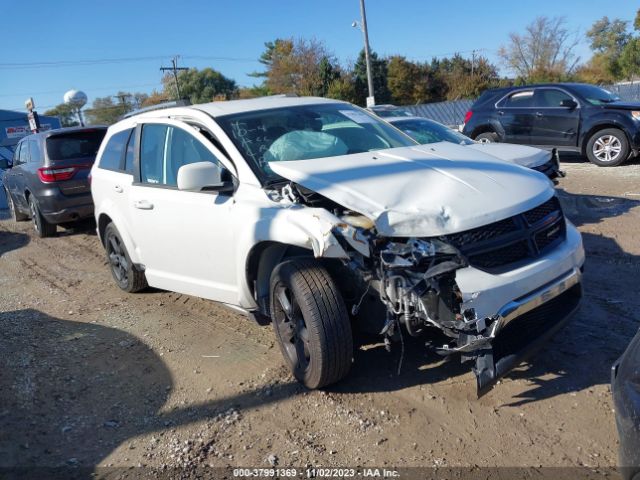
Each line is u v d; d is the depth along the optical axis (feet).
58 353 15.35
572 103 38.86
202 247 14.24
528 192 11.71
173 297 19.36
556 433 10.21
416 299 10.19
